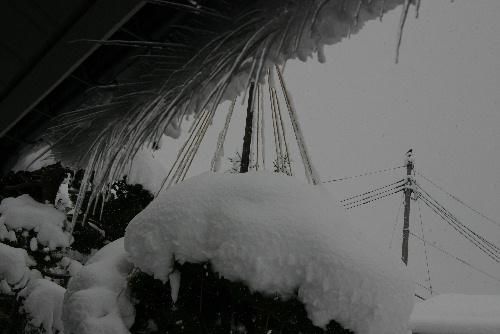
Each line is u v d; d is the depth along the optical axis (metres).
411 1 0.96
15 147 3.74
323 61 1.33
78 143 2.37
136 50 2.07
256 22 1.50
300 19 1.33
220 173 1.53
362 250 1.28
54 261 3.82
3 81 2.62
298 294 1.22
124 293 1.46
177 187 1.47
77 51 2.17
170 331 1.38
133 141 1.79
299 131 1.78
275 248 1.23
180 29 1.87
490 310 4.17
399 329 1.23
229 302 1.34
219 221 1.32
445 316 4.16
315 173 1.71
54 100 2.77
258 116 1.90
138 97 1.97
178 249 1.32
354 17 1.23
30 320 3.24
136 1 1.79
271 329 1.33
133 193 3.15
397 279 1.26
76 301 1.43
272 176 1.48
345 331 1.21
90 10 1.96
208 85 1.67
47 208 3.94
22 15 2.12
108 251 1.72
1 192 4.29
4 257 3.51
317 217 1.31
